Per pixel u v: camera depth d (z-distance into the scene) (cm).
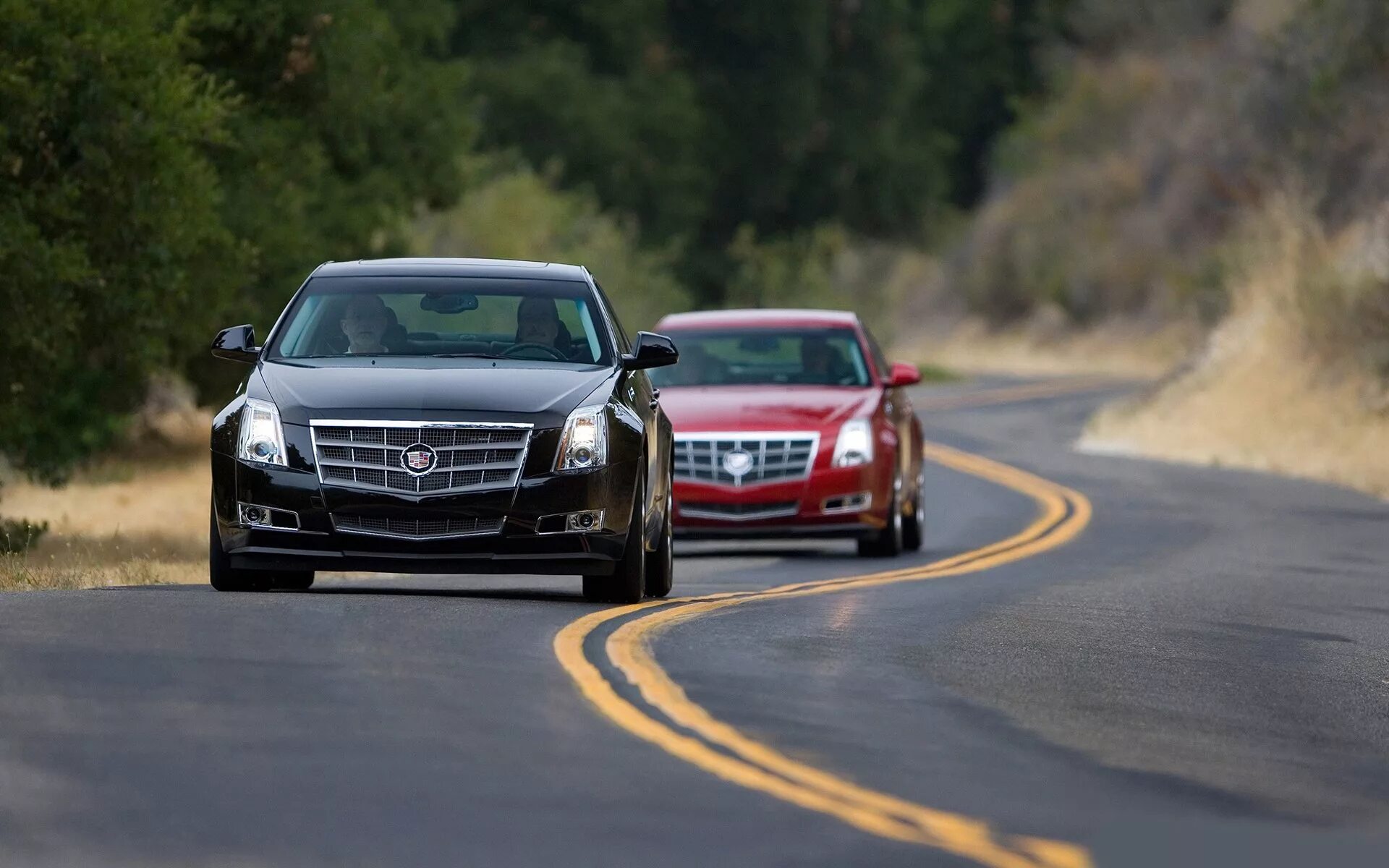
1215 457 11619
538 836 2430
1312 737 3356
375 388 4600
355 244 11894
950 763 2958
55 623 3853
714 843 2412
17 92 6912
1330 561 6769
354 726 3027
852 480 6700
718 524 6706
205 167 8294
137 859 2291
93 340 7762
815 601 5100
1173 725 3397
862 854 2377
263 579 4753
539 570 4581
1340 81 17088
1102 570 6328
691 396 6944
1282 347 12725
